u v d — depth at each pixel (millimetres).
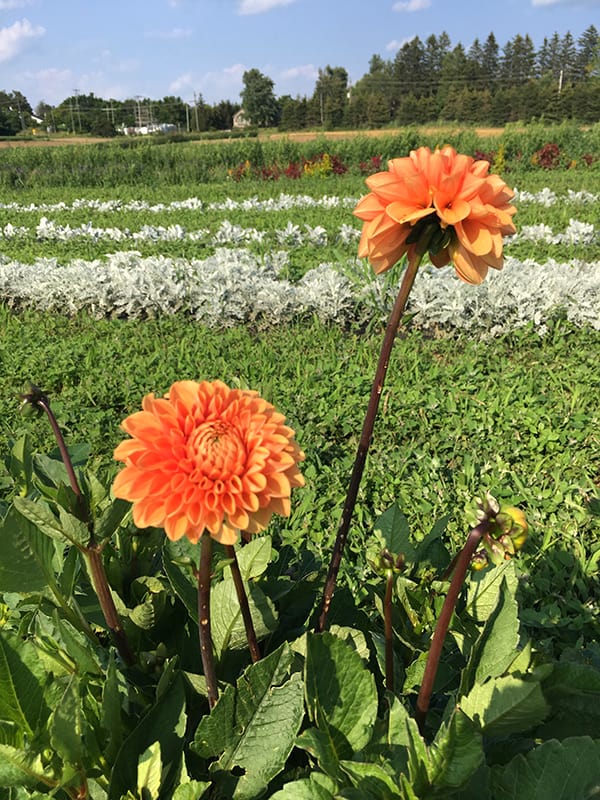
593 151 27688
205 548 1239
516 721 1306
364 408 4926
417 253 1339
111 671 1396
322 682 1354
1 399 5258
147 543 1893
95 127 84312
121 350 6461
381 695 1751
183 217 15328
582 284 6816
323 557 3328
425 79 98000
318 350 6469
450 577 1743
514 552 1124
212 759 1580
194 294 7793
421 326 7023
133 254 8906
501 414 4742
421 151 1374
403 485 3967
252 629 1510
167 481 1086
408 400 4980
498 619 1507
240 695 1400
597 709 1477
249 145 28031
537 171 26000
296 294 7477
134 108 104812
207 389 1209
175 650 1809
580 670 1439
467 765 1168
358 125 77625
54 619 1431
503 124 64875
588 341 6344
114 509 1473
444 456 4324
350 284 7355
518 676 1376
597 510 3660
